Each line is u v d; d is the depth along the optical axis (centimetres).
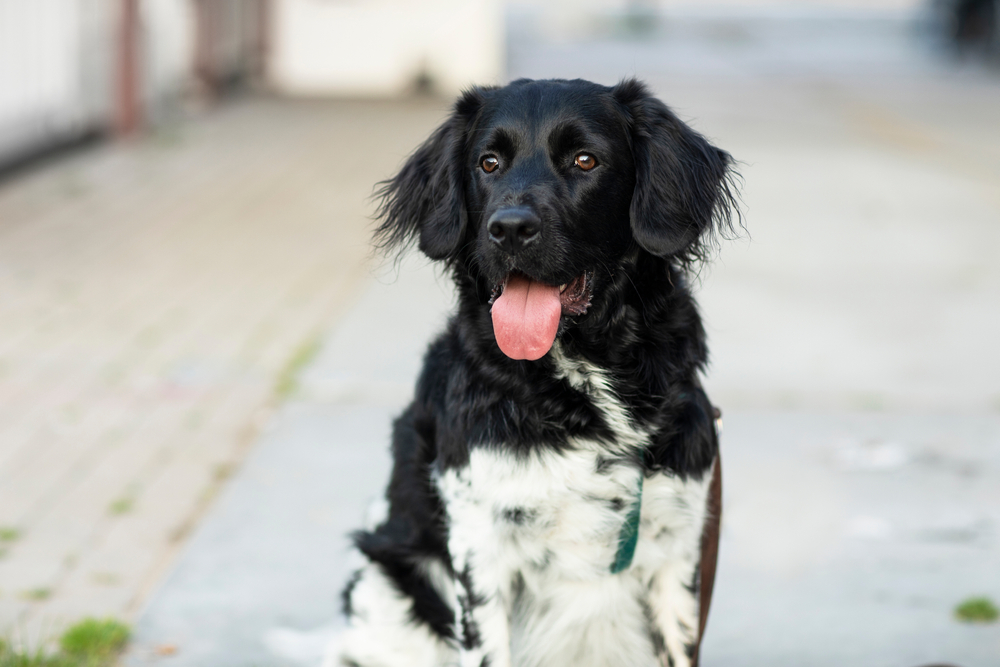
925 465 474
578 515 274
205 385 566
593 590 284
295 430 511
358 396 552
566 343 282
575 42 2658
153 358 602
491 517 275
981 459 480
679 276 301
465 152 305
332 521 423
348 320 671
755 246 845
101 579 381
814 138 1327
